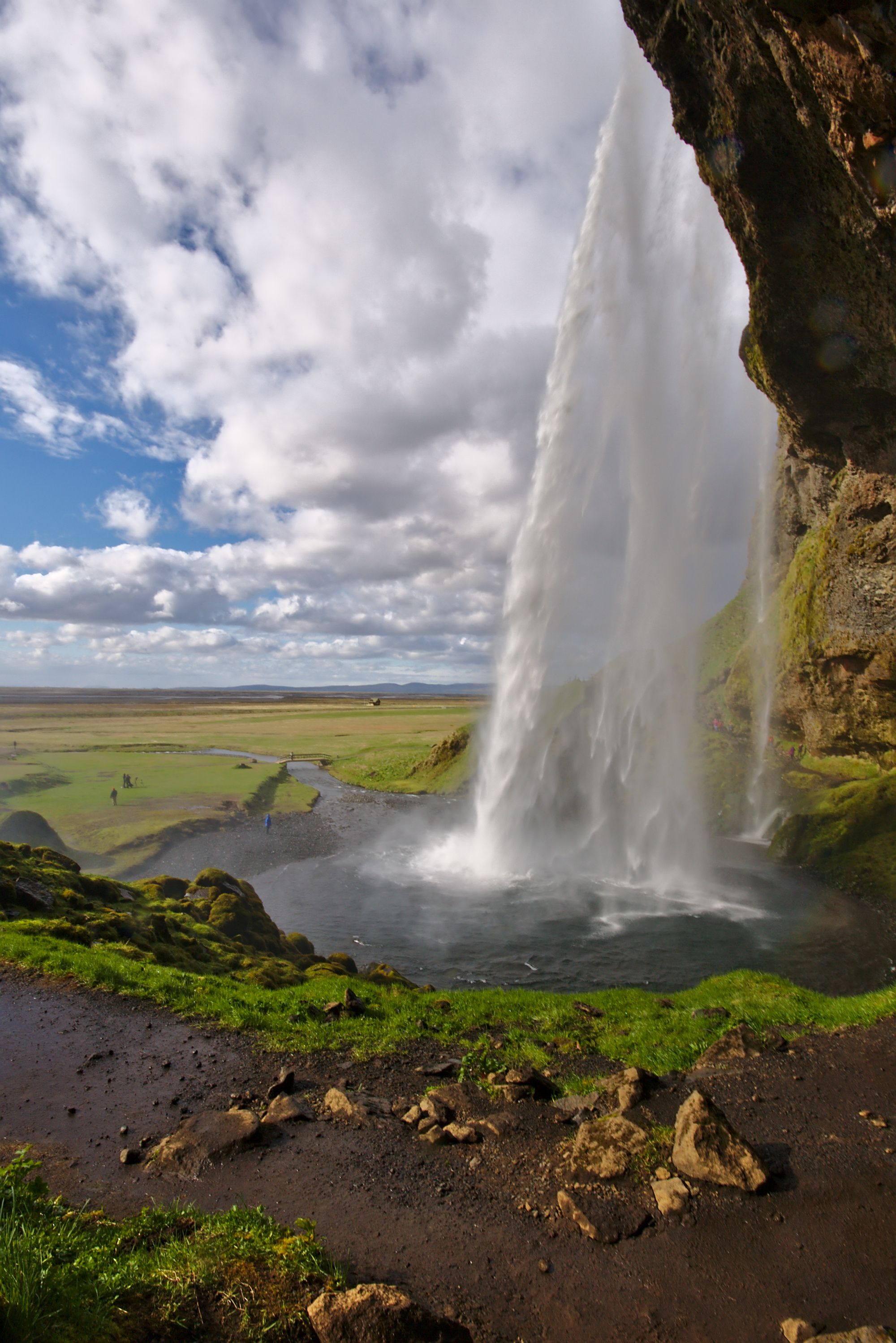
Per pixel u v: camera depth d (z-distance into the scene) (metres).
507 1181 6.91
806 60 12.73
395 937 24.12
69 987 12.05
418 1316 4.55
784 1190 6.48
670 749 47.25
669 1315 5.08
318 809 51.03
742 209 21.28
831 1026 11.11
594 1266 5.62
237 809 46.53
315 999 13.17
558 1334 4.90
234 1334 4.34
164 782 55.34
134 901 19.42
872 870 29.52
